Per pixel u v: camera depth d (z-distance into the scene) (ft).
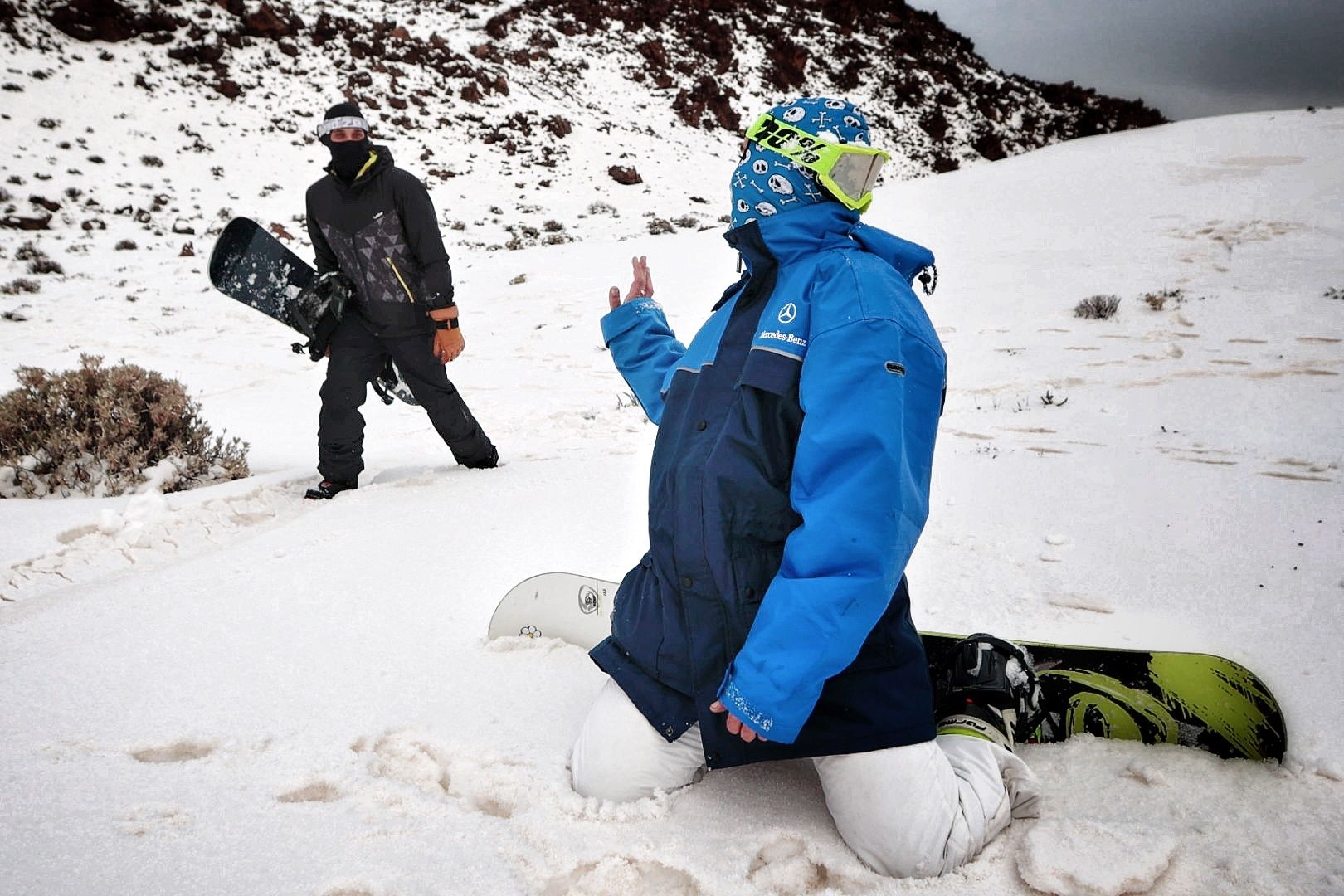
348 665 8.63
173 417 18.29
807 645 4.99
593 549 12.16
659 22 201.87
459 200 122.42
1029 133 217.36
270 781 6.58
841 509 5.01
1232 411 23.66
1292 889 5.36
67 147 108.17
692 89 181.06
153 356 45.65
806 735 5.64
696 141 165.37
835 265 5.57
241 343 49.37
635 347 7.60
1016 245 56.39
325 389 16.08
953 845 5.59
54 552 11.80
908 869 5.58
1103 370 30.37
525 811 6.22
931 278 6.01
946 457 18.83
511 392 34.50
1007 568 11.43
